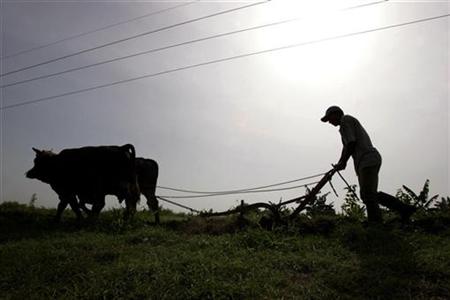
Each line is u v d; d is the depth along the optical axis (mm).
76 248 6711
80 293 4703
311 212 8211
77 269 5523
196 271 5066
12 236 8398
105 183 10281
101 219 9617
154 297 4508
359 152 6910
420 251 5562
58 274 5438
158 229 8141
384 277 4734
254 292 4480
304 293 4492
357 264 5293
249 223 7914
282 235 6922
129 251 6359
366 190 6871
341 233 6688
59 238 7840
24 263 5949
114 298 4586
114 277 5066
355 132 6996
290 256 5715
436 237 6270
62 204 10695
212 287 4578
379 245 5945
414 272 4914
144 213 10914
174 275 4961
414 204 7738
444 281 4641
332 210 8328
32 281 5223
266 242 6473
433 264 4988
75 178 10461
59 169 10547
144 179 10844
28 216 11875
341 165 7012
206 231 8203
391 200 6887
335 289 4605
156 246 6871
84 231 8492
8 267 5832
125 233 8211
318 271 5168
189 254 5879
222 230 7984
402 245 5844
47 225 9883
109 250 6434
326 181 7246
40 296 4773
